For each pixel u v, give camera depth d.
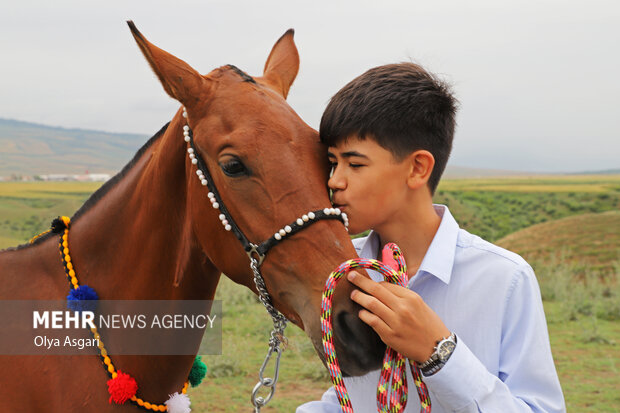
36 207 50.34
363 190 1.59
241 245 1.81
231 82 1.90
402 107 1.55
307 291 1.65
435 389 1.41
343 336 1.56
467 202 41.38
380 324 1.40
